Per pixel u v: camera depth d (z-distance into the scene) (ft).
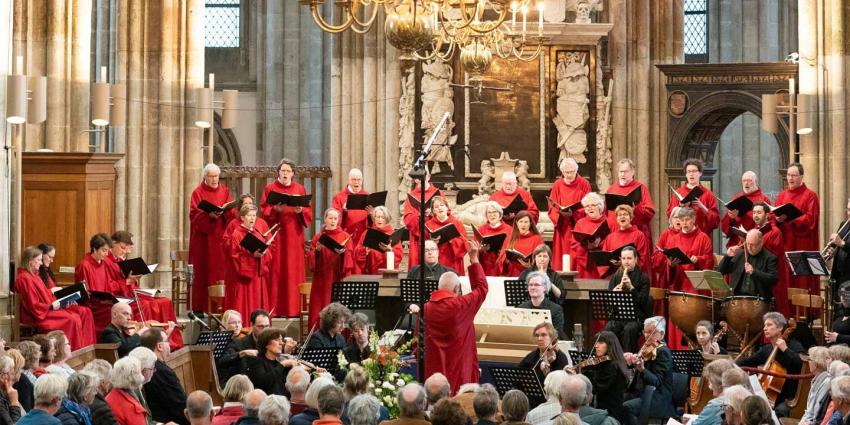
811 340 127.65
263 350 109.70
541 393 102.63
